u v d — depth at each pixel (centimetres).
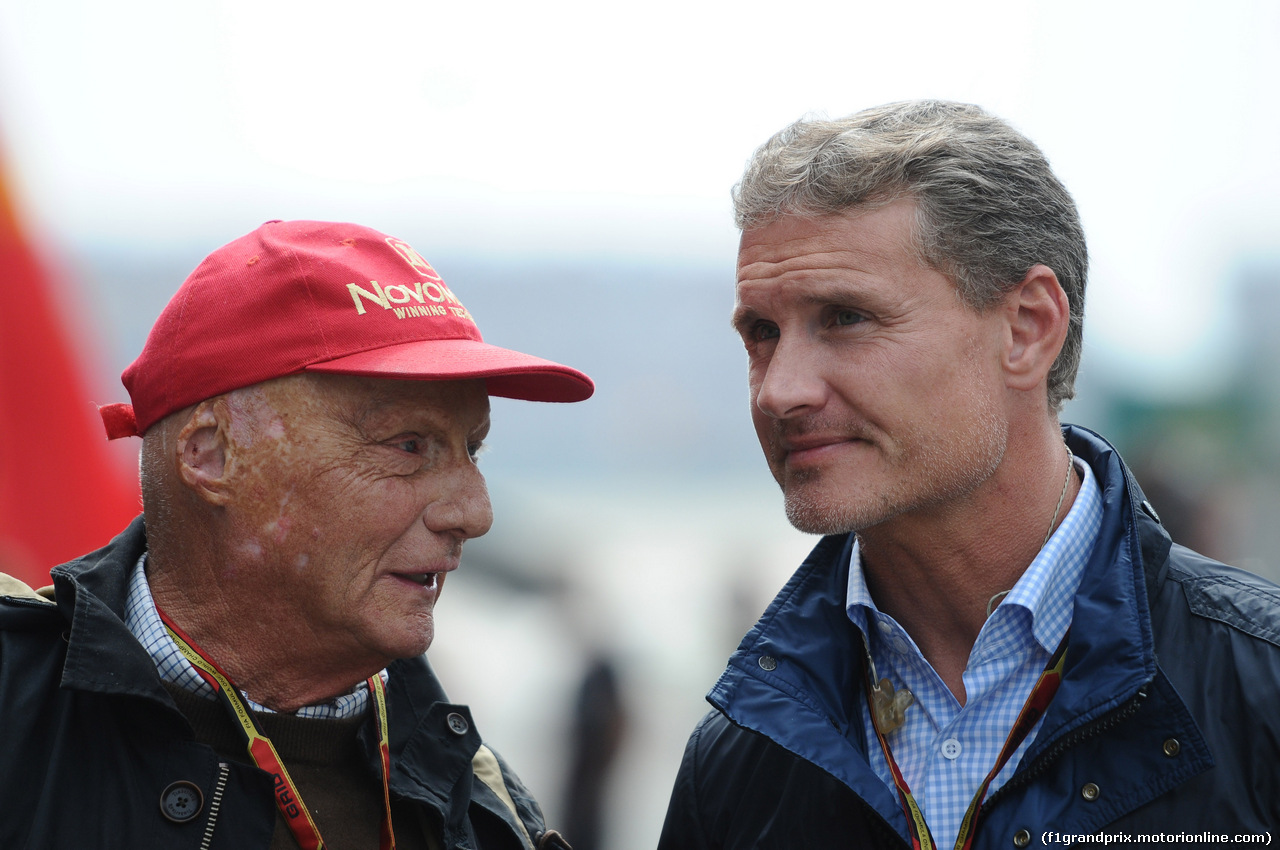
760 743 439
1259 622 371
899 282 383
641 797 1598
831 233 384
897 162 383
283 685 398
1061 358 414
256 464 382
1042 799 365
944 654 421
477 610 2061
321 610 387
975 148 392
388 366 379
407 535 395
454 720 437
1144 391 2030
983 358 393
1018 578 408
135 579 404
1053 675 383
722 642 2244
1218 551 1268
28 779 349
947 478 389
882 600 429
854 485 389
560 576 2112
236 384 382
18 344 698
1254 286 3859
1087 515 407
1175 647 375
